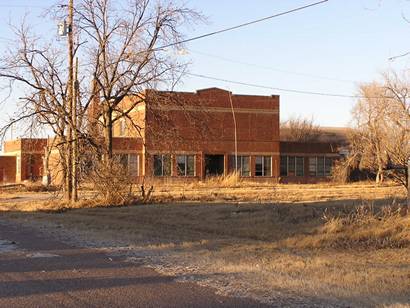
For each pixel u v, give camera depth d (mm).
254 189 49156
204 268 11664
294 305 8328
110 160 30891
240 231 18609
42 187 50719
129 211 26328
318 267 11539
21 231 19844
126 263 12445
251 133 69812
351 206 23250
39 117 30516
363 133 59906
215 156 68625
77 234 18547
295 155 73875
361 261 12602
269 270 11227
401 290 9219
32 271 11414
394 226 16984
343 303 8367
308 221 19953
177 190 45812
